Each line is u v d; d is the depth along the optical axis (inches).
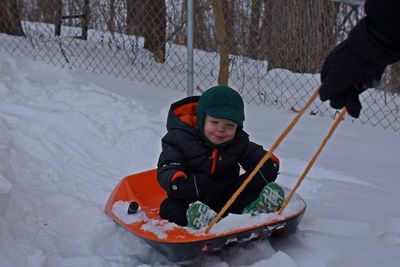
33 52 310.5
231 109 101.3
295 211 97.1
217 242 88.0
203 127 104.0
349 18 296.0
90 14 362.9
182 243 86.6
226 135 102.5
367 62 52.3
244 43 326.6
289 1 312.3
